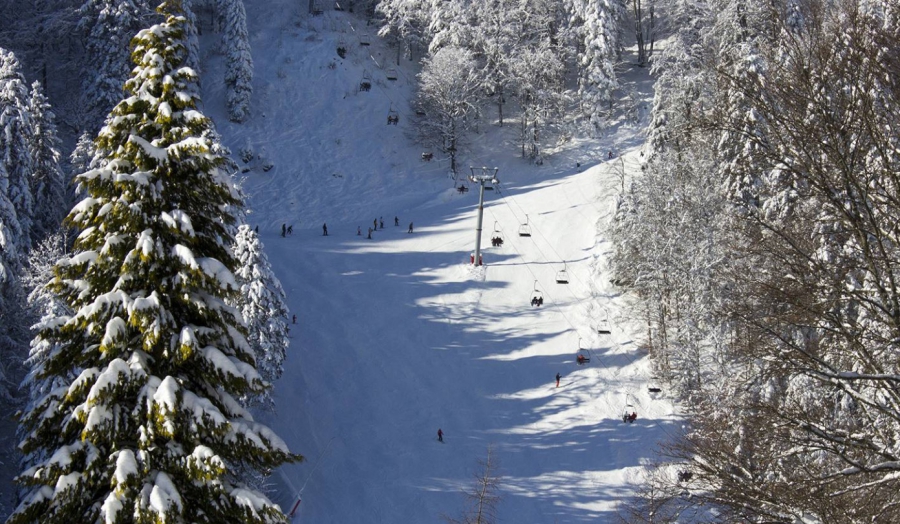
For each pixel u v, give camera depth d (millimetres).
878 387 11398
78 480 11391
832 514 10977
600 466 45062
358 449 46844
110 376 11461
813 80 10891
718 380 33562
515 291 62219
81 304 12438
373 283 62750
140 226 12086
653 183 56219
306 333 56781
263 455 12297
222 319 12500
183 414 11766
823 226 13180
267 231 75875
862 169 11492
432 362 54812
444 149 89750
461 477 44719
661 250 51938
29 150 50625
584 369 53812
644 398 50625
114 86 75625
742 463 13109
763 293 12273
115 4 76938
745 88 11727
